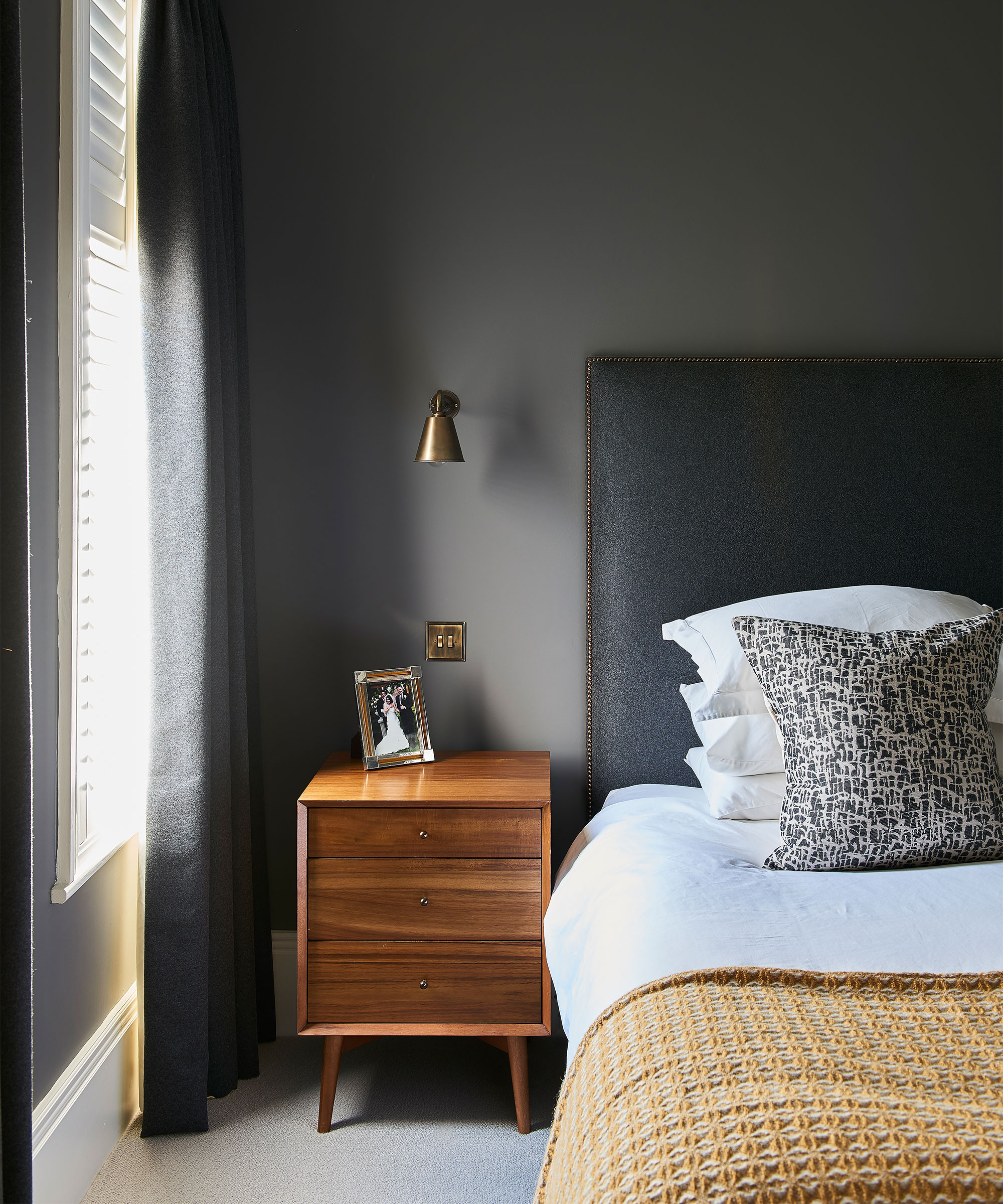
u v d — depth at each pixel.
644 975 1.39
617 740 2.50
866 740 1.81
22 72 1.63
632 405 2.45
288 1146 2.04
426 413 2.52
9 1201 1.37
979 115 2.47
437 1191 1.90
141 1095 2.17
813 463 2.45
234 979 2.23
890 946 1.42
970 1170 0.92
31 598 1.69
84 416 1.83
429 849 2.06
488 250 2.50
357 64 2.47
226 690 2.19
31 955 1.42
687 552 2.47
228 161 2.34
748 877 1.70
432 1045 2.47
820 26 2.47
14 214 1.37
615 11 2.47
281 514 2.53
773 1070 1.08
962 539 2.46
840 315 2.50
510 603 2.54
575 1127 1.16
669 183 2.49
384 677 2.36
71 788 1.80
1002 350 2.50
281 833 2.57
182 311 2.02
